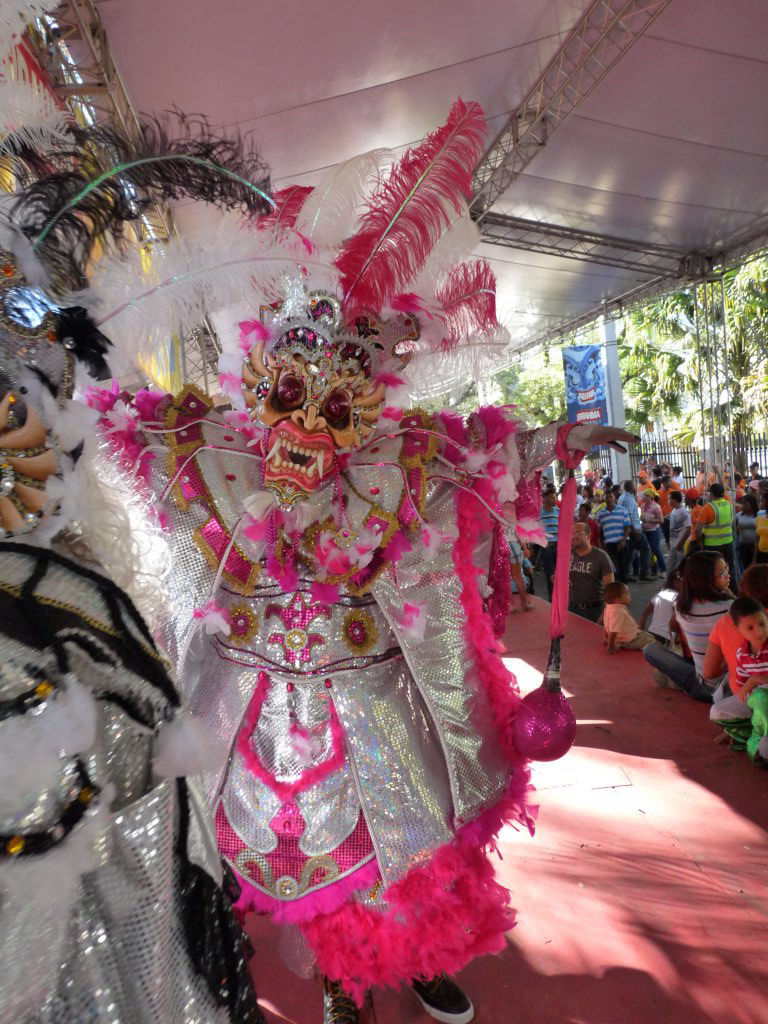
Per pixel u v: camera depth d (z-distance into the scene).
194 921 1.08
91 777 0.94
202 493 1.96
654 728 4.19
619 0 5.97
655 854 2.85
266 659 1.98
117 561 1.13
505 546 2.37
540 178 9.02
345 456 2.05
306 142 6.86
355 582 2.01
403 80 6.28
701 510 10.24
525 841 2.96
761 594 4.53
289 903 1.85
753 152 8.06
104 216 1.17
